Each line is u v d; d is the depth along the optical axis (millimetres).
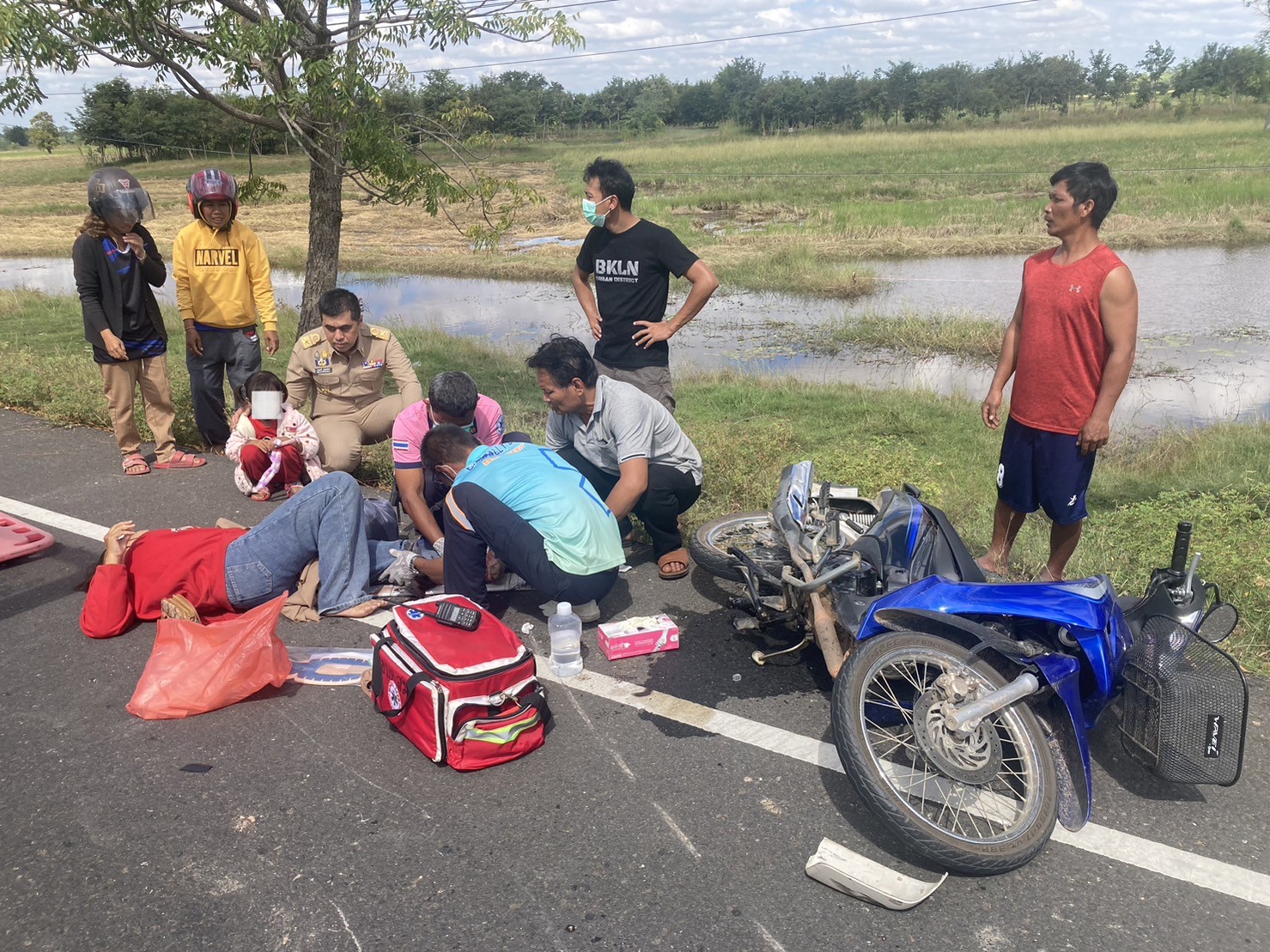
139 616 4391
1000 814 3025
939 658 2947
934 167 44062
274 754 3438
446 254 25422
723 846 2965
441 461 4258
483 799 3182
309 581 4484
